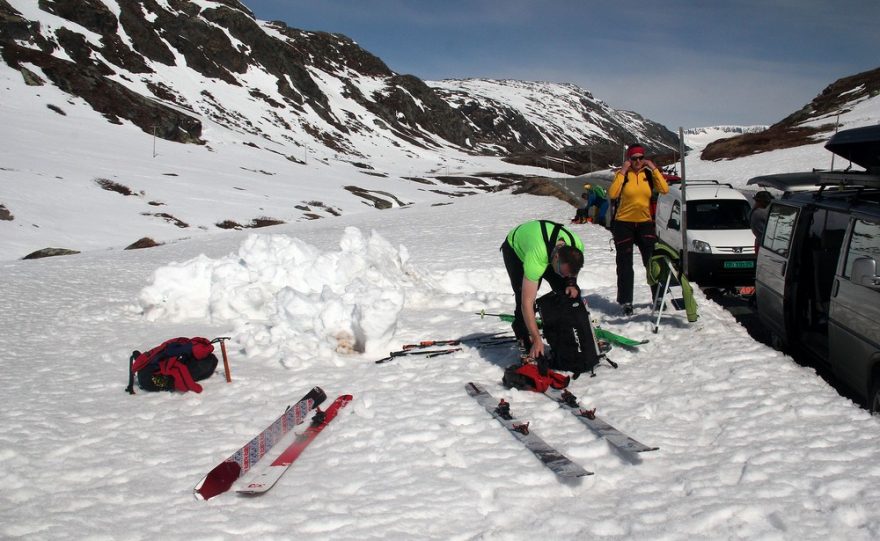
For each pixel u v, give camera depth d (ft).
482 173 400.67
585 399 18.10
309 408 17.72
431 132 576.20
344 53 632.79
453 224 81.10
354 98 548.31
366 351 24.20
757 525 11.30
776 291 23.71
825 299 21.35
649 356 21.65
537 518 11.99
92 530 11.90
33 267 62.39
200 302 33.19
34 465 14.90
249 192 208.95
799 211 22.72
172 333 29.22
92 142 242.99
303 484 13.75
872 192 19.48
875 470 12.74
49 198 157.48
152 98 368.07
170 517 12.39
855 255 17.88
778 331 23.76
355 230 36.37
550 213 84.74
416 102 596.70
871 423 14.98
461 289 42.42
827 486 12.14
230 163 270.46
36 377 22.41
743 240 38.45
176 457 15.30
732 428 15.37
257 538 11.57
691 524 11.35
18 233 129.59
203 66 445.37
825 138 144.36
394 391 19.67
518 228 19.16
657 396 17.93
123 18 426.92
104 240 136.26
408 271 37.11
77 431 17.01
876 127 18.93
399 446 15.48
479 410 17.52
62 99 286.87
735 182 112.37
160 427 17.30
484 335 25.94
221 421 17.65
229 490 13.51
